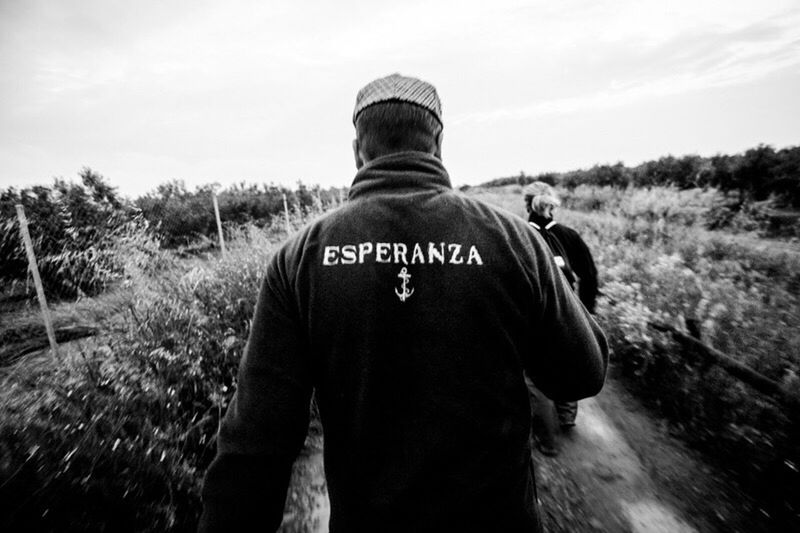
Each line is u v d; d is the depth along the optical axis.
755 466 2.19
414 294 0.78
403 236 0.81
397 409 0.78
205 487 0.80
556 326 0.85
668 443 2.59
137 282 3.62
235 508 0.76
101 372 2.37
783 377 2.66
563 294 0.88
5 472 1.59
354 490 0.82
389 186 0.88
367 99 0.94
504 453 0.81
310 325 0.81
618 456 2.51
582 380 0.90
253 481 0.77
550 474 2.38
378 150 0.93
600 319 4.07
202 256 7.00
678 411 2.82
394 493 0.78
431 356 0.77
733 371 2.45
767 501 2.07
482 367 0.78
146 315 3.04
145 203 9.41
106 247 3.94
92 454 1.79
